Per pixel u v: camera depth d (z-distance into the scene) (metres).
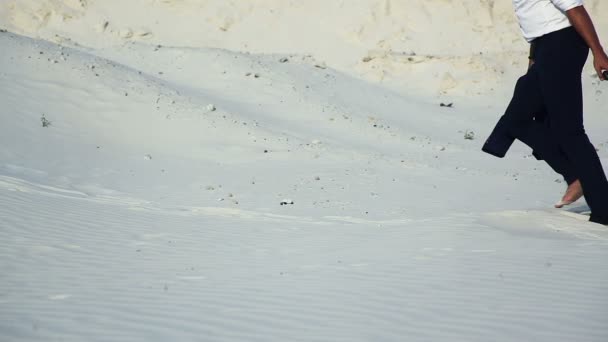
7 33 59.44
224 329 11.66
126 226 23.55
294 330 11.54
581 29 18.41
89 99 50.03
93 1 99.56
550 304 12.50
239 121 51.66
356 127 58.25
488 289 13.67
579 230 19.84
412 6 98.31
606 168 45.06
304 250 19.20
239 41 96.62
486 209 28.45
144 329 11.69
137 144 45.28
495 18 96.94
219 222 25.09
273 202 30.61
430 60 88.50
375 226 23.23
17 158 38.16
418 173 41.59
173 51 74.69
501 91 84.06
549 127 20.52
